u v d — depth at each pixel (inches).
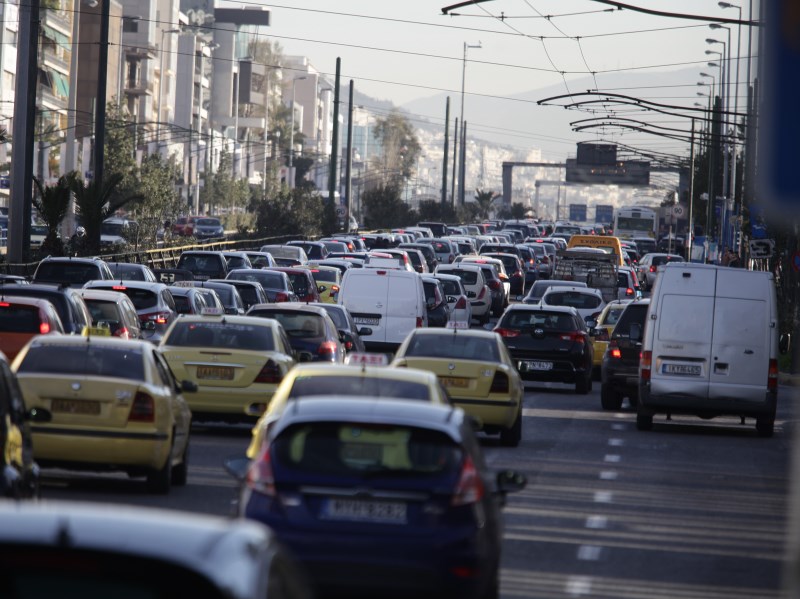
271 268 5595.5
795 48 501.7
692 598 1403.8
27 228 5265.8
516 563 1544.0
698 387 3090.6
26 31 5216.5
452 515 1136.2
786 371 5093.5
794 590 536.4
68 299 2888.8
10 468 1295.5
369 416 1172.5
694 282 3115.2
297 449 1163.3
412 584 1124.5
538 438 2881.4
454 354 2709.2
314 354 3198.8
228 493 1955.0
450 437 1167.6
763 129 506.9
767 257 6102.4
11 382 1378.0
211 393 2566.4
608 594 1402.6
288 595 599.2
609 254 7313.0
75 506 606.9
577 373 3981.3
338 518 1137.4
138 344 1993.1
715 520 1916.8
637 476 2345.0
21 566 537.3
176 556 546.9
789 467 2581.2
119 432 1862.7
